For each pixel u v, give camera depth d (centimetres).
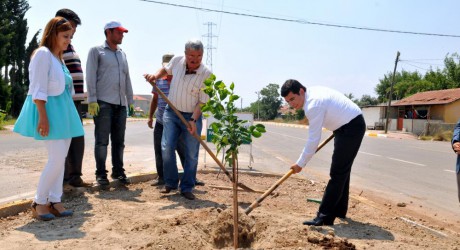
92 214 462
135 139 1856
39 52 409
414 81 6644
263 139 2402
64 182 554
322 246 366
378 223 484
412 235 446
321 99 437
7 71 4412
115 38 581
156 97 670
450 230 486
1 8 4181
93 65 565
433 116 3662
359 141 440
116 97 590
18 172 762
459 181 481
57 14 521
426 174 1036
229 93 376
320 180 825
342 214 491
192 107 562
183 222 425
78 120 446
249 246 411
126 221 432
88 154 1091
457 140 479
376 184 852
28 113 418
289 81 443
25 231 398
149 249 347
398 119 4169
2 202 519
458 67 5609
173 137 568
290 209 530
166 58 676
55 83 418
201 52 525
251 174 836
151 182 675
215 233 411
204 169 852
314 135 434
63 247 353
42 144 1390
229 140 377
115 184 619
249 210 437
